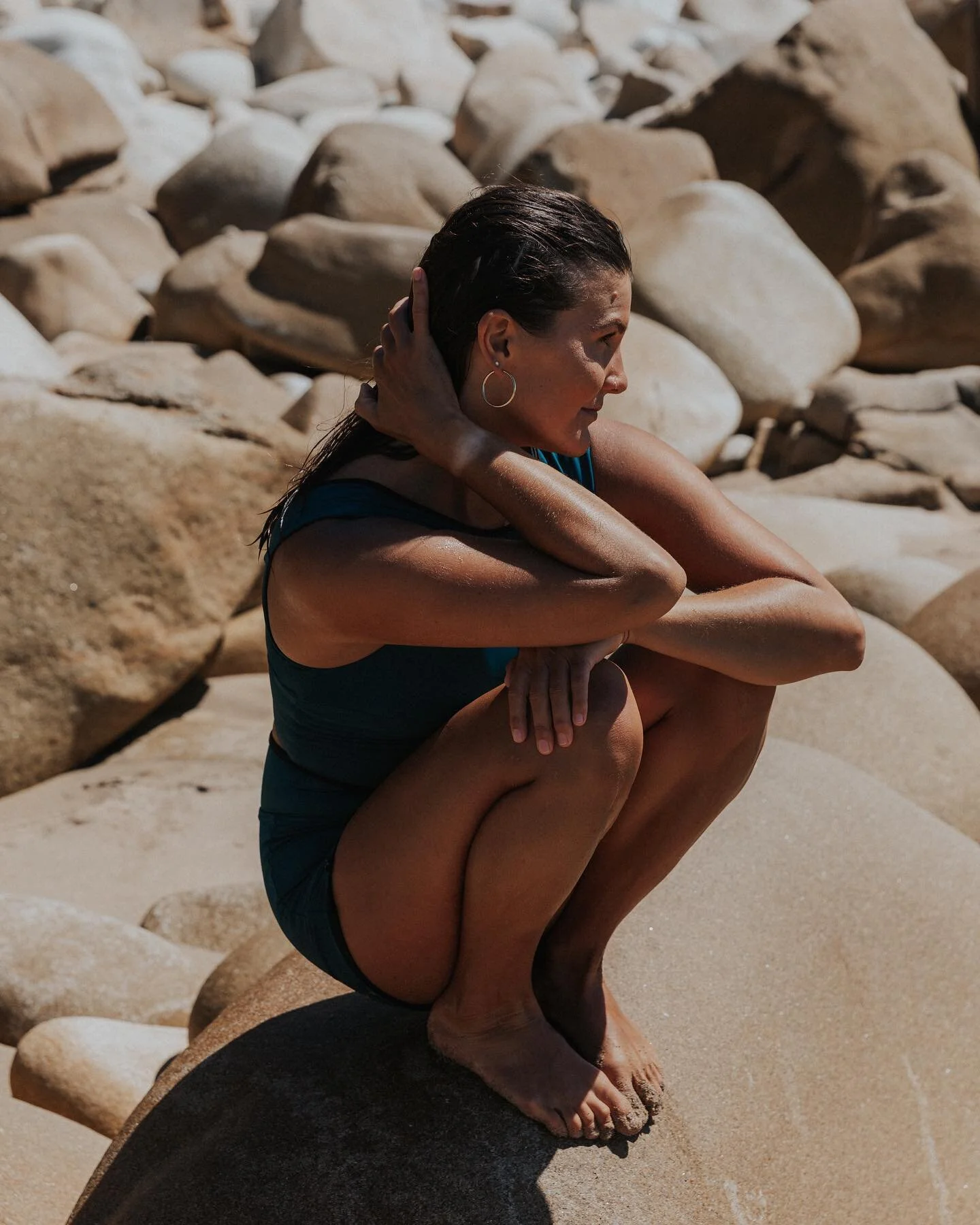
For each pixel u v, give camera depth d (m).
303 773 1.99
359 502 1.80
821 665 1.97
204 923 3.99
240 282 9.36
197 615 5.39
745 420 9.14
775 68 11.16
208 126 14.72
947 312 9.71
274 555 1.83
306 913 1.98
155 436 5.33
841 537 7.42
